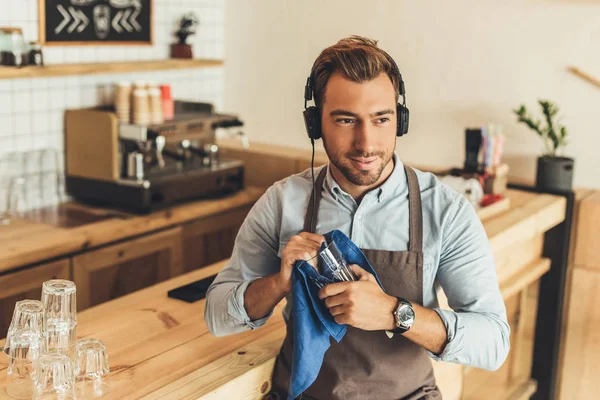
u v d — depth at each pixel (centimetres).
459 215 144
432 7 334
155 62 354
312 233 147
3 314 257
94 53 340
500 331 140
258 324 148
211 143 352
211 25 404
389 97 132
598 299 284
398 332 133
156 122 321
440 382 208
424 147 349
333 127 134
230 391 145
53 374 134
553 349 291
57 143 327
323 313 136
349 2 359
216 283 157
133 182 310
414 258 144
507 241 231
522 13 311
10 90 304
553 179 287
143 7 360
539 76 312
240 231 160
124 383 144
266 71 397
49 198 327
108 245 292
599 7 292
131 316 183
